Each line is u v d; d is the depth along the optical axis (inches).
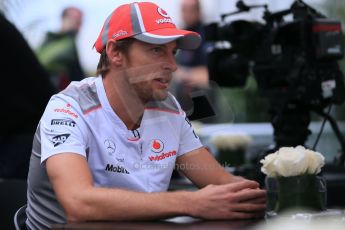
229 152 356.5
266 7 330.0
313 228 169.0
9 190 261.3
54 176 207.5
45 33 502.0
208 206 198.1
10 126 343.0
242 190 205.6
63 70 494.9
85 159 214.8
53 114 219.6
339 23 307.3
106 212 195.3
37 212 232.1
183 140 244.1
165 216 195.8
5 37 339.6
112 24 226.8
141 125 225.8
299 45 308.5
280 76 318.0
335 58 305.6
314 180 206.4
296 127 312.3
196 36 228.7
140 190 223.6
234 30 336.2
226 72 345.4
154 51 221.5
